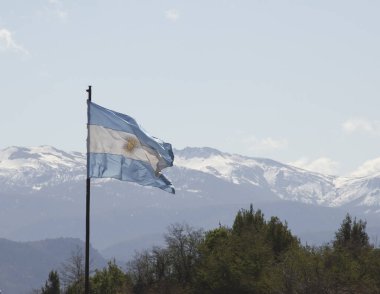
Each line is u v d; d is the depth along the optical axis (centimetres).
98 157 12531
